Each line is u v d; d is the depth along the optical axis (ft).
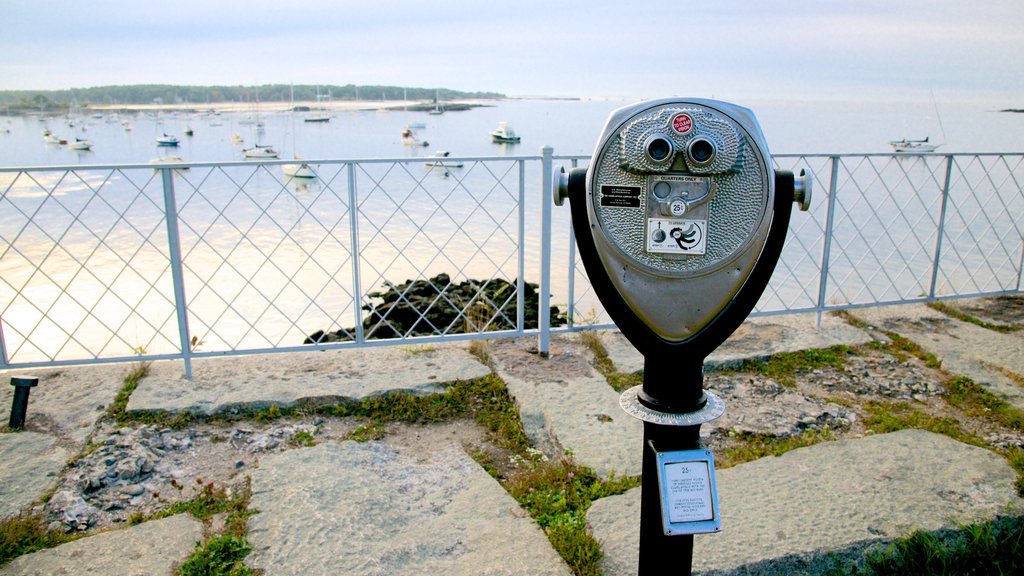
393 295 26.58
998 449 12.66
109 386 14.57
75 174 14.64
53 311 37.73
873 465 11.57
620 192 6.22
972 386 14.96
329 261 44.73
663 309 6.46
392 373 15.24
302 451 12.14
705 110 6.07
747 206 6.15
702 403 6.72
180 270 14.71
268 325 34.27
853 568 9.32
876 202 59.82
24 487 11.17
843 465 11.58
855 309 19.38
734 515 10.19
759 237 6.18
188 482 11.57
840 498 10.60
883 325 18.34
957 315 19.16
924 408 14.25
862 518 10.11
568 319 16.99
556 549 9.63
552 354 16.35
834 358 16.38
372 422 13.69
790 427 13.37
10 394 14.34
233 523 10.12
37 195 73.92
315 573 9.05
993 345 17.03
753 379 15.40
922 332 17.92
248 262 45.57
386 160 15.42
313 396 14.14
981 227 50.83
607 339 17.25
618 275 6.43
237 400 13.91
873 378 15.49
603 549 9.57
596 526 10.07
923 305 19.90
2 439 12.56
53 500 10.86
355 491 10.93
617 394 14.42
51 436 12.76
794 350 16.65
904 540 9.64
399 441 13.03
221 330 33.68
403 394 14.47
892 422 13.30
